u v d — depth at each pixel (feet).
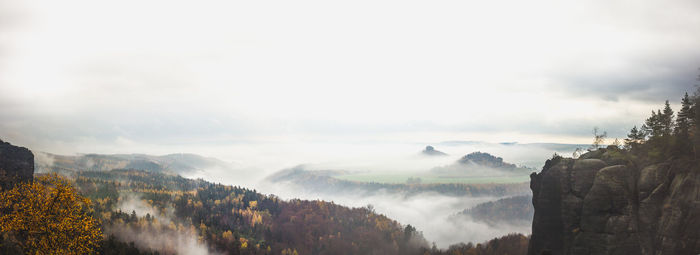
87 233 177.27
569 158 285.43
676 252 209.77
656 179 232.94
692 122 249.14
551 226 277.85
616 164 258.16
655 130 276.00
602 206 245.65
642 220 230.89
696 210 205.98
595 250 243.60
